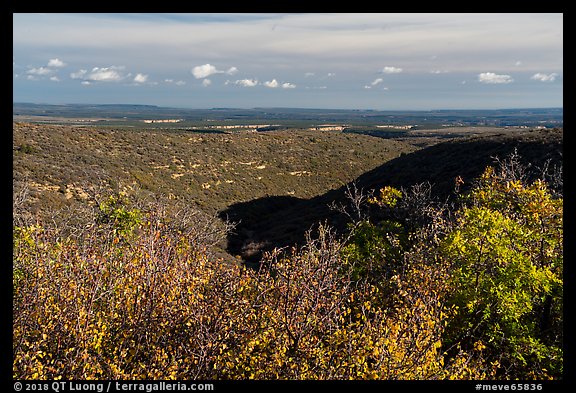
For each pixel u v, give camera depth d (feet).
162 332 19.36
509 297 27.17
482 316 27.81
